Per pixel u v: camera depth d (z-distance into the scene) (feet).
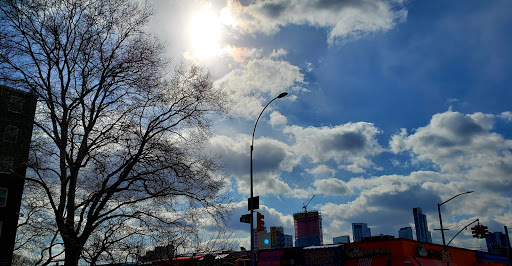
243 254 100.83
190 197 70.28
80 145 68.74
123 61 71.10
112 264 64.39
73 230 64.44
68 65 70.13
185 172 71.10
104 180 71.51
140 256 64.85
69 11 70.13
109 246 64.08
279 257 145.59
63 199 65.62
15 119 65.98
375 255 130.62
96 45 70.90
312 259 138.82
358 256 133.90
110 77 72.02
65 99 69.72
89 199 66.23
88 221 65.92
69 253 62.23
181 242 66.74
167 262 67.82
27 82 65.77
